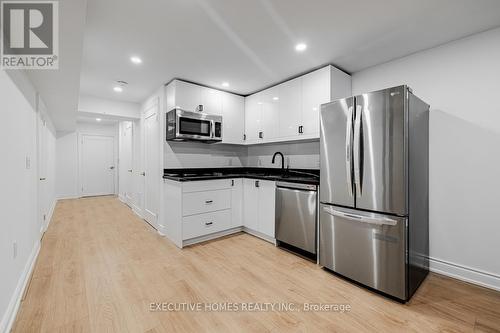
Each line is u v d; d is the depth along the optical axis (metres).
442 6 1.71
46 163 3.85
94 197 6.73
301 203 2.53
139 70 2.85
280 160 3.68
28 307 1.65
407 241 1.75
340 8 1.73
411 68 2.43
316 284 2.01
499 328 1.48
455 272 2.15
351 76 2.93
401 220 1.75
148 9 1.71
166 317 1.57
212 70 2.85
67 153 6.51
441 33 2.06
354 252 2.01
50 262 2.41
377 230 1.87
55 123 5.04
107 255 2.60
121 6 1.67
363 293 1.88
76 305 1.68
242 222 3.37
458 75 2.15
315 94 2.76
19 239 1.84
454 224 2.16
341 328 1.47
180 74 2.97
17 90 1.85
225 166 4.05
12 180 1.68
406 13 1.79
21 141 1.96
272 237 2.93
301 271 2.24
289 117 3.08
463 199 2.12
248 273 2.19
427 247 2.24
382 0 1.64
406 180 1.74
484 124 2.02
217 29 1.99
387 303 1.75
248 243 2.97
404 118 1.72
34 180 2.50
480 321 1.54
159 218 3.42
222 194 3.15
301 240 2.53
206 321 1.53
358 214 1.98
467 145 2.10
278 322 1.53
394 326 1.50
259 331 1.45
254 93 3.68
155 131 3.63
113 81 3.23
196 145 3.70
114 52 2.39
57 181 6.35
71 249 2.77
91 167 6.92
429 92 2.31
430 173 2.29
